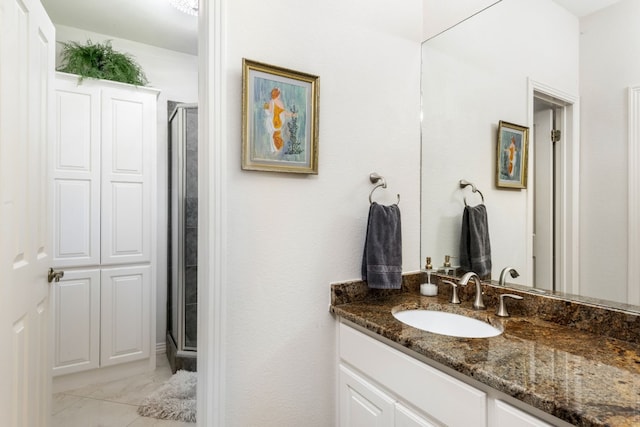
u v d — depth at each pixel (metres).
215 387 1.16
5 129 0.98
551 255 1.26
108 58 2.36
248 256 1.23
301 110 1.32
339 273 1.44
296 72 1.30
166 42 2.78
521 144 1.36
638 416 0.63
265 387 1.27
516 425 0.78
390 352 1.14
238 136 1.21
